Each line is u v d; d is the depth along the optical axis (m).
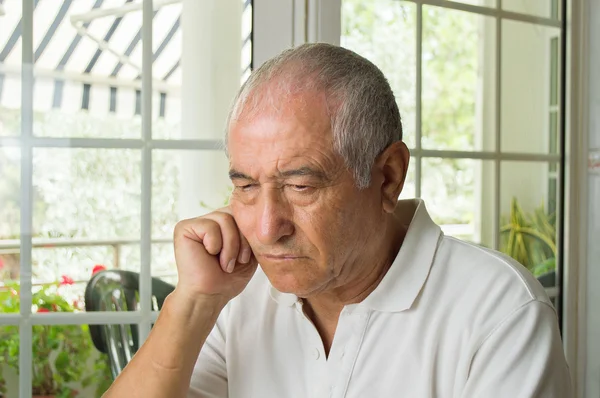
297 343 1.05
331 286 0.94
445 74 1.91
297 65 0.87
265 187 0.87
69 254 1.62
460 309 0.96
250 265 1.03
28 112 1.57
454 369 0.95
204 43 1.68
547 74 2.07
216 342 1.12
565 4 2.06
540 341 0.90
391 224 1.05
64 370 1.64
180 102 1.67
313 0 1.71
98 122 1.62
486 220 2.00
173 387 0.98
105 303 1.65
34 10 1.56
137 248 1.67
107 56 1.62
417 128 1.87
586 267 2.09
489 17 1.96
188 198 1.70
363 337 0.99
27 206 1.58
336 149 0.85
